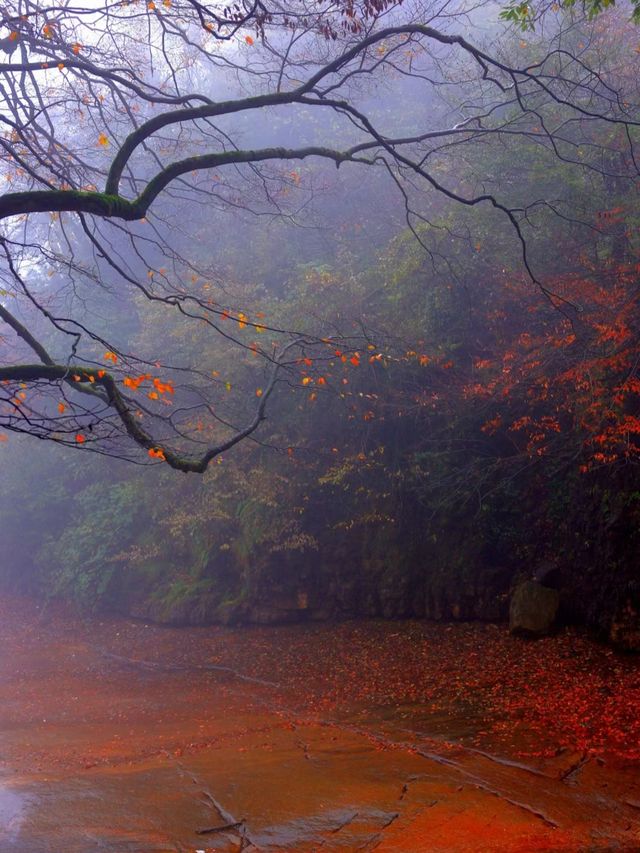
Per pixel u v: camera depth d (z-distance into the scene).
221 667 16.20
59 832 7.27
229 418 18.77
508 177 15.67
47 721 12.76
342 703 12.77
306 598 18.33
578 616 14.73
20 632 22.12
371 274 17.89
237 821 7.50
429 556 17.23
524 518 16.42
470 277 15.77
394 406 16.44
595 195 14.20
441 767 9.09
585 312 13.27
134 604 22.02
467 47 7.69
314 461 18.31
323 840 7.03
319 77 6.95
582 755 9.18
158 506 22.17
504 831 7.12
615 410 12.80
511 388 14.36
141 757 10.18
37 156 8.75
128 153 6.19
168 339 20.33
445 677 13.45
